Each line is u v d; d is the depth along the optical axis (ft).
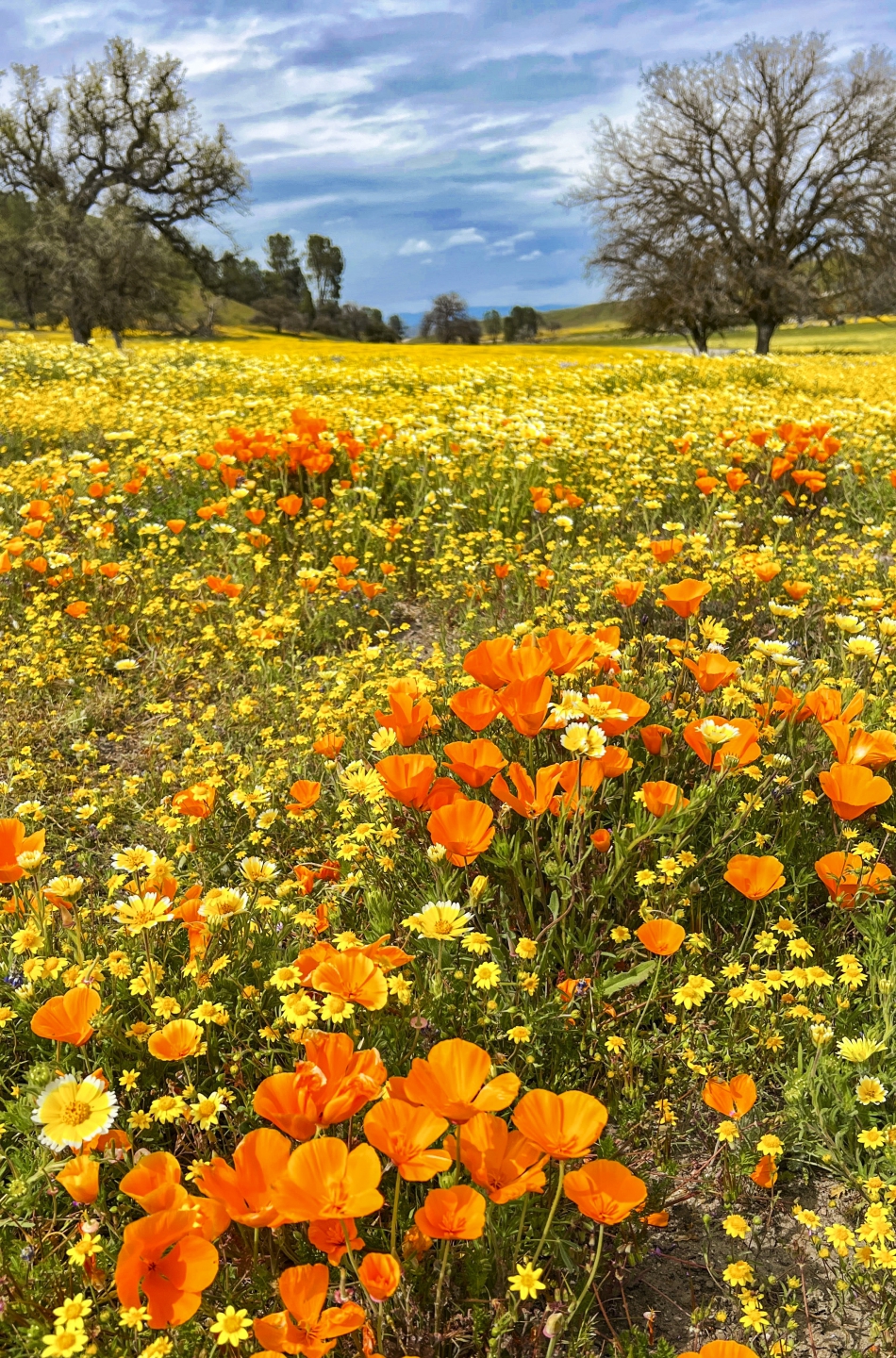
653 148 128.67
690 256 128.16
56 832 10.04
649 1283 5.32
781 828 7.98
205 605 15.43
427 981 5.98
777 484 21.04
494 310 460.55
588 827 7.85
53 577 15.96
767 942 6.27
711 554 15.03
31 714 12.78
